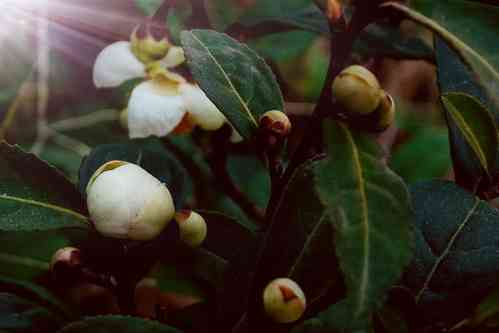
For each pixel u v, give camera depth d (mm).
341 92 279
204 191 466
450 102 309
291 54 563
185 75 387
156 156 363
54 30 460
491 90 288
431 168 599
